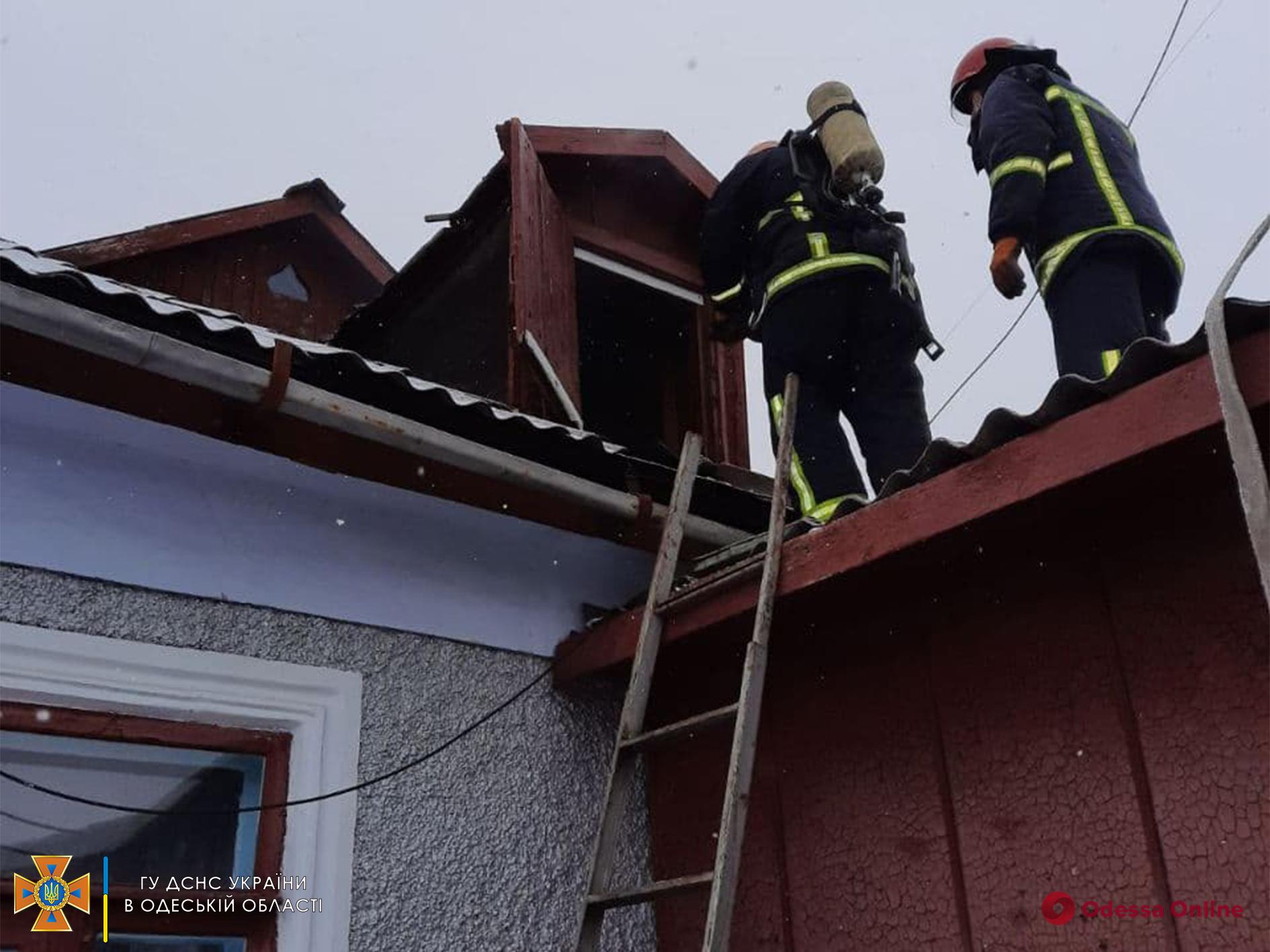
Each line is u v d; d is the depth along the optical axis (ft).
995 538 8.30
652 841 10.89
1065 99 11.29
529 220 15.83
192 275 28.17
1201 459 7.18
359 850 9.41
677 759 10.94
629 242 18.70
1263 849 6.90
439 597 10.73
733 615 9.41
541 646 11.20
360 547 10.44
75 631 8.75
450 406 10.08
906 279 13.12
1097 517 8.11
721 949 7.55
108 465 9.33
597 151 18.07
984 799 8.38
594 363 20.72
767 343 12.99
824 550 8.74
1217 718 7.25
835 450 12.35
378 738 9.89
